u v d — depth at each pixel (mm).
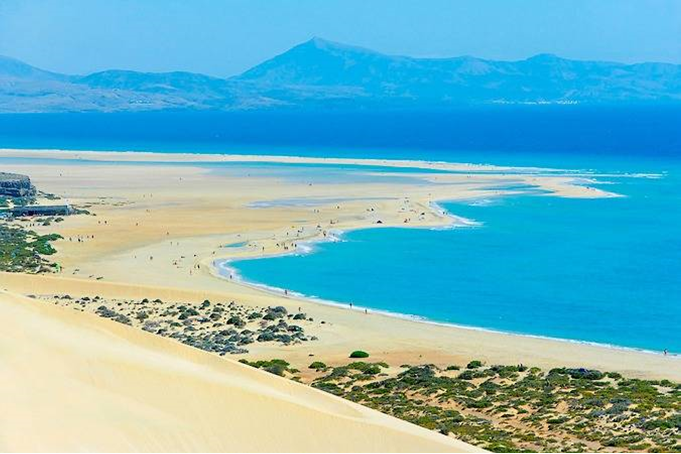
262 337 89188
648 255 142625
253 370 51125
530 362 83250
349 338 91688
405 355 85125
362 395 68875
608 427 59875
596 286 121562
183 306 102875
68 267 132125
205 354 52844
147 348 52250
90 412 37781
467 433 57719
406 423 46562
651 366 83125
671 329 99938
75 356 44812
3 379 40094
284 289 120000
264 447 36500
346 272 130750
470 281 124938
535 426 60438
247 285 122188
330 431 38469
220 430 37625
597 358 86188
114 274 127438
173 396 40781
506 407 65375
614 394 69250
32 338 47125
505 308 109688
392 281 125000
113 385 41531
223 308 103062
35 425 35688
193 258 140000
